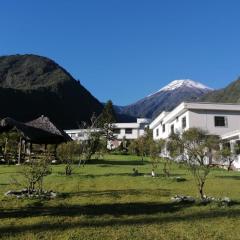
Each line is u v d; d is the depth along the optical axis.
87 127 35.56
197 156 18.25
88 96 160.12
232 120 43.91
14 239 8.68
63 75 164.75
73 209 12.15
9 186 17.42
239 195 15.62
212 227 9.86
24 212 11.61
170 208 12.32
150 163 36.53
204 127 43.31
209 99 158.25
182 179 21.02
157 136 61.69
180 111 45.22
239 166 33.62
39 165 15.58
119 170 27.25
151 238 8.80
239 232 9.41
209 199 13.80
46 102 133.62
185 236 8.99
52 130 39.81
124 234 9.10
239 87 146.88
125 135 86.75
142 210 11.98
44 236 8.93
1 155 36.66
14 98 123.88
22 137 35.84
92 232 9.27
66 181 19.77
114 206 12.70
